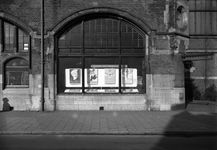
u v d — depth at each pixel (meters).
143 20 11.30
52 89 11.13
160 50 11.34
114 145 6.23
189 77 16.69
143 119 9.25
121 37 11.71
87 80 11.71
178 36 11.44
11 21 11.23
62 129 7.62
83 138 6.94
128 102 11.30
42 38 10.96
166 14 11.35
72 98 11.23
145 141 6.68
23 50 11.52
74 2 11.21
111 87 11.73
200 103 13.80
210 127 8.03
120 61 11.66
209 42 16.86
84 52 11.66
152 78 11.28
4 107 11.18
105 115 10.00
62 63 11.64
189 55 11.41
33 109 11.13
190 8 17.38
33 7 11.23
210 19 17.20
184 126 8.16
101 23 11.69
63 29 11.46
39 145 6.17
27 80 11.51
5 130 7.46
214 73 16.47
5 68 11.52
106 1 11.24
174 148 5.99
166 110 11.24
